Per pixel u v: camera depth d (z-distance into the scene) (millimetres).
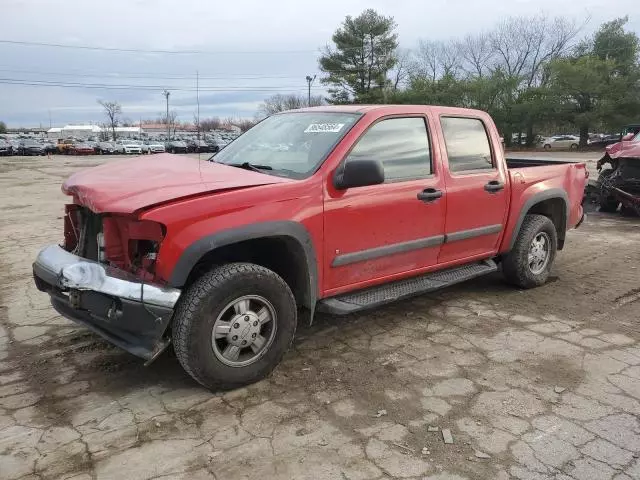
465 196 4758
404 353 4164
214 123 137500
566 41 58656
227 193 3393
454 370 3883
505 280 5789
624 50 50375
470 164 4914
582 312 5078
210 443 3000
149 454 2900
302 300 3926
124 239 3426
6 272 6457
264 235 3467
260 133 4738
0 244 8086
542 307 5211
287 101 87688
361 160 3705
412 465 2818
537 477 2727
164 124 146500
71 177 3965
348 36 59938
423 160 4520
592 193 11445
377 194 4094
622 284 6000
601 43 51719
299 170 3902
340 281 4055
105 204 3275
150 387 3621
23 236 8719
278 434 3090
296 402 3439
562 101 48688
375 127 4180
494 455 2902
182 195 3252
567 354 4148
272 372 3828
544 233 5758
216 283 3322
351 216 3947
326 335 4512
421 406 3393
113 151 56688
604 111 45625
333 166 3869
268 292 3555
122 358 4051
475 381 3719
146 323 3215
